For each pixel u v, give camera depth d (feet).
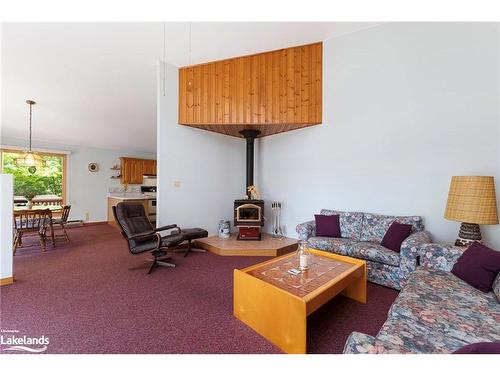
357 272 6.97
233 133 15.49
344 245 9.53
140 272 9.67
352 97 11.84
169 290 8.02
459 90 8.95
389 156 10.69
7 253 8.43
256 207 13.89
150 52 11.14
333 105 12.52
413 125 10.03
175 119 13.01
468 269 5.90
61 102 14.43
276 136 15.58
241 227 13.87
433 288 5.56
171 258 11.42
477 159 8.62
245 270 6.64
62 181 21.03
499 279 5.19
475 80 8.63
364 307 7.04
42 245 12.88
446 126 9.24
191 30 9.88
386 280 8.39
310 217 13.75
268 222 16.17
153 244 9.91
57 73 11.71
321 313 6.72
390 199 10.69
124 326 5.96
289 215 14.87
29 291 7.88
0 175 8.30
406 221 9.58
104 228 20.16
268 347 5.24
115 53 10.77
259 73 13.06
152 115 17.04
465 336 3.92
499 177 8.21
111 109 15.85
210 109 13.12
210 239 14.07
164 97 12.51
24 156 14.26
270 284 5.60
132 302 7.18
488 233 8.35
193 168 13.96
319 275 6.41
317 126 13.26
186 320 6.25
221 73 13.10
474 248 6.28
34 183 20.22
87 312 6.59
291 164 14.70
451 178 8.52
